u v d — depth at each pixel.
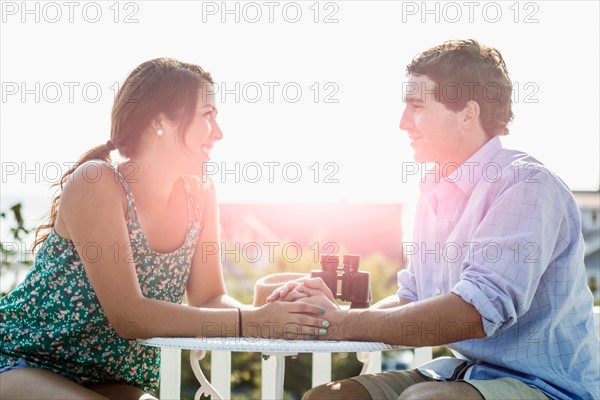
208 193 2.54
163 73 2.25
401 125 2.27
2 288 3.38
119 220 2.12
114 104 2.28
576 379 1.99
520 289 1.90
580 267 2.04
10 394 1.93
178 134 2.24
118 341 2.20
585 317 2.04
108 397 2.17
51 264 2.14
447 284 2.18
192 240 2.41
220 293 2.55
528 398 1.86
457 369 2.08
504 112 2.21
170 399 2.79
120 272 2.09
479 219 2.05
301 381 6.03
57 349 2.13
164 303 2.09
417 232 2.34
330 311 1.99
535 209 1.95
